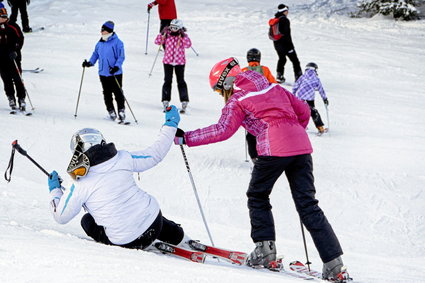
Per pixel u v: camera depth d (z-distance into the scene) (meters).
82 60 28.94
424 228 13.78
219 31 37.81
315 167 17.06
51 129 17.94
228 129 7.63
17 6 35.19
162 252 7.46
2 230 6.62
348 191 15.52
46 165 14.98
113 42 19.20
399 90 27.45
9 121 18.30
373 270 8.98
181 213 13.27
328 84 27.73
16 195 10.16
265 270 7.66
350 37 38.44
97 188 7.05
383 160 18.03
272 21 27.31
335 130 21.14
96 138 7.13
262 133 7.68
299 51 33.78
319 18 43.00
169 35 21.19
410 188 15.93
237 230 11.24
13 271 4.67
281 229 12.94
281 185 15.38
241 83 7.86
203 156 17.09
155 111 21.62
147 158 7.44
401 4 43.34
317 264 9.41
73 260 5.16
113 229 7.10
